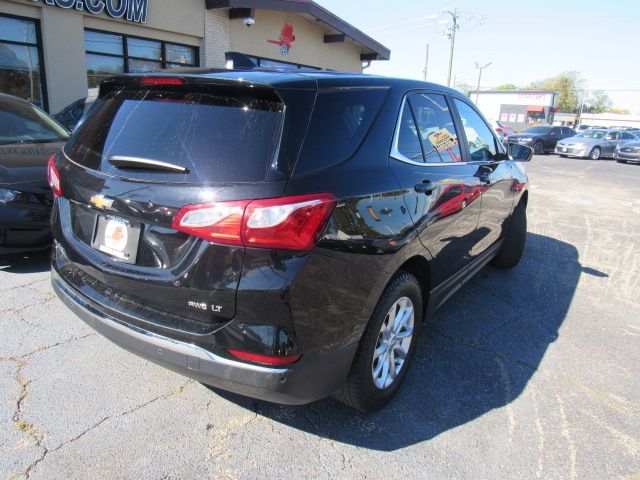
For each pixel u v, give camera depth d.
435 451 2.38
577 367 3.25
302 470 2.21
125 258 2.20
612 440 2.54
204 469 2.18
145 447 2.29
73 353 3.00
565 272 5.23
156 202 2.02
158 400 2.63
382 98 2.63
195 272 1.95
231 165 1.96
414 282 2.68
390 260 2.37
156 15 11.70
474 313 4.01
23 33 9.53
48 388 2.66
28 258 4.51
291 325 1.93
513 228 4.84
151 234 2.09
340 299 2.10
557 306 4.28
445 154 3.18
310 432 2.46
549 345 3.54
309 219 1.91
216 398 2.67
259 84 2.02
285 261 1.89
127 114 2.38
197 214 1.92
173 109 2.24
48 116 5.48
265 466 2.22
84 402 2.57
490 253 4.30
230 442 2.35
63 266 2.61
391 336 2.61
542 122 63.56
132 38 11.60
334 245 2.03
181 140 2.10
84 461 2.18
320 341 2.05
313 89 2.17
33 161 4.26
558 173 15.72
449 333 3.63
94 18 10.57
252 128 2.02
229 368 1.96
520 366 3.22
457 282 3.53
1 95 5.27
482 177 3.60
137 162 2.13
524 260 5.58
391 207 2.39
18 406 2.50
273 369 1.93
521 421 2.65
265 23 15.06
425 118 3.03
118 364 2.92
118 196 2.15
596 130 25.28
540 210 8.86
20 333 3.19
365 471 2.22
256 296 1.89
